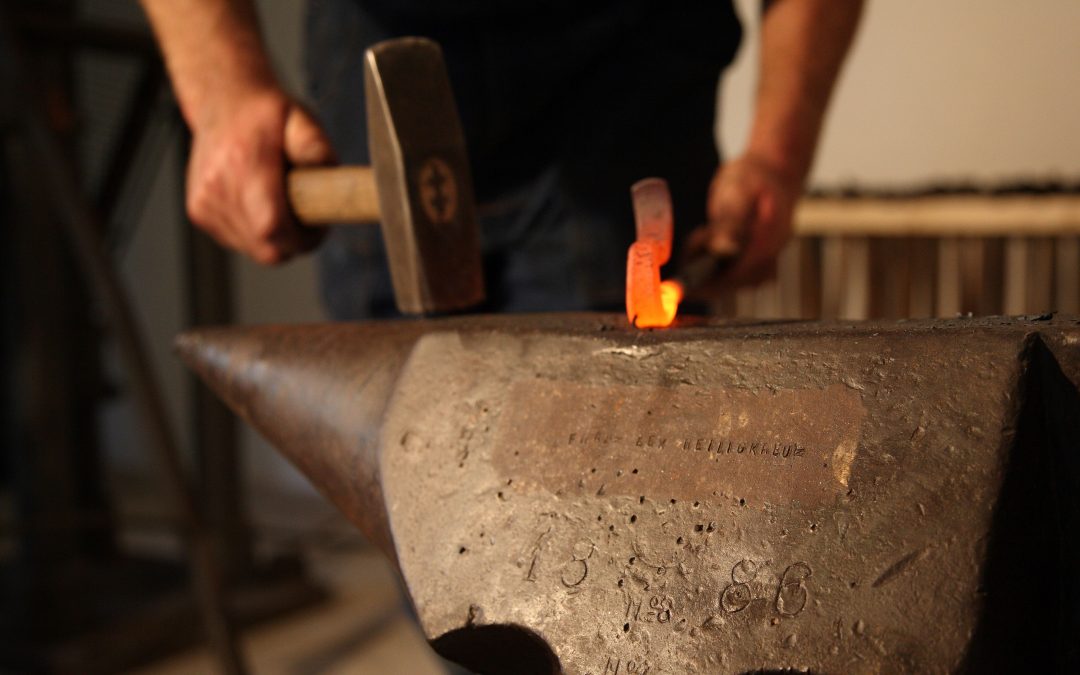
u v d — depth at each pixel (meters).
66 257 2.22
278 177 0.91
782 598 0.47
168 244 3.35
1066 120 1.92
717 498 0.50
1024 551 0.45
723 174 1.12
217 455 2.29
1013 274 1.75
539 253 1.13
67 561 2.01
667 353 0.56
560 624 0.50
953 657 0.43
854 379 0.50
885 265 1.83
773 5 1.26
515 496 0.55
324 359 0.71
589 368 0.58
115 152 2.13
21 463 2.03
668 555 0.50
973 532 0.45
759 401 0.52
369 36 1.10
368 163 1.13
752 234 1.07
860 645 0.44
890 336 0.51
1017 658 0.44
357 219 0.89
